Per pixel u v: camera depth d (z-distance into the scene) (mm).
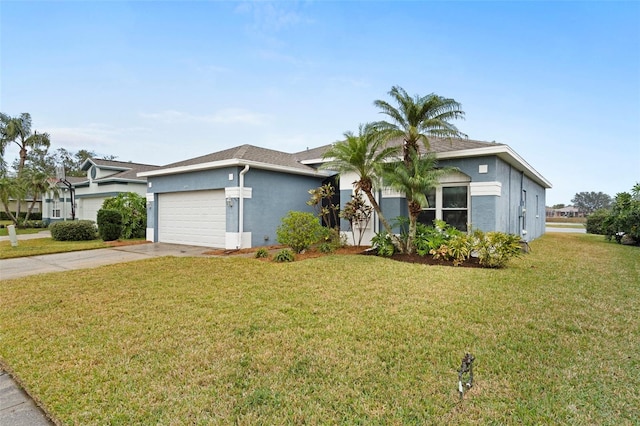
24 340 4285
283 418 2760
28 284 7121
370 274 7602
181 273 7930
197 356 3795
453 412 2828
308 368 3525
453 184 11148
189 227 14570
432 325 4656
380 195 12297
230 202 12578
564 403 2947
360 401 2975
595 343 4129
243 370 3498
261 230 13289
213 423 2701
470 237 9094
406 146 9945
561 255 10969
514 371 3463
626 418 2758
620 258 10500
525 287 6586
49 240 17281
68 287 6820
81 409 2904
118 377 3389
